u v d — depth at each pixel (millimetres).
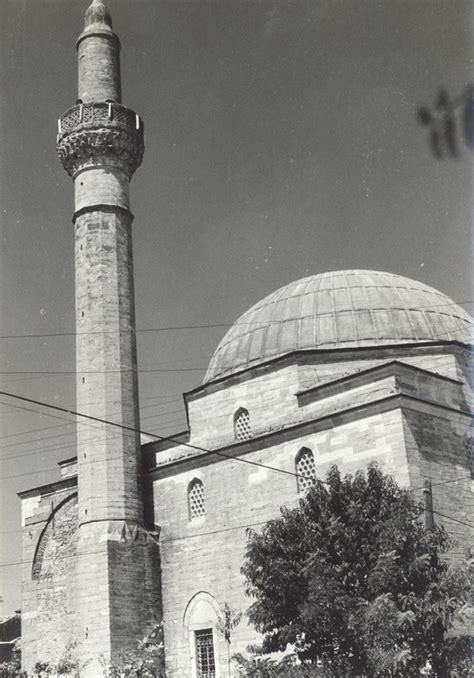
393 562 24328
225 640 37031
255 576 26578
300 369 39156
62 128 46125
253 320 45156
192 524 39812
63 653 39000
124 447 41500
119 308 43531
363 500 26578
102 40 47719
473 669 23766
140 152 46594
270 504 36594
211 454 39500
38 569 45750
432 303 43469
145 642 36062
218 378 42625
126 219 45375
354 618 23719
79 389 42531
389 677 23391
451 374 38094
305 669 25000
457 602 24500
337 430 34562
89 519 40031
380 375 35062
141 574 39594
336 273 45844
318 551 25266
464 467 33938
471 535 32906
